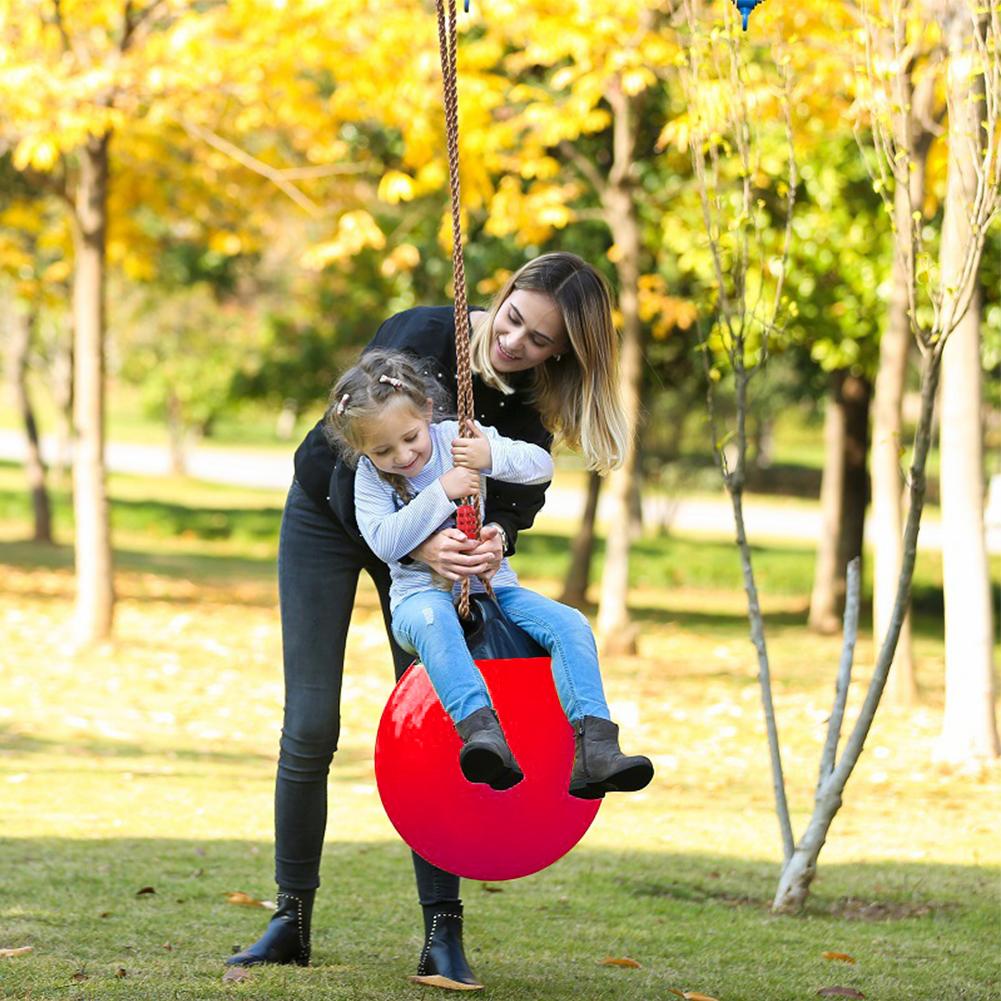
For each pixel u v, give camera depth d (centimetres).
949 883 673
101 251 1439
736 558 2841
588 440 446
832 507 2027
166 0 1326
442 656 410
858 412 2058
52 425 6981
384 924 559
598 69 1277
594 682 416
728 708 1245
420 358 454
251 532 3183
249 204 1694
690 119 643
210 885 616
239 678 1331
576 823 429
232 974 460
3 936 519
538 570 2719
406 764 420
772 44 656
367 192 1883
